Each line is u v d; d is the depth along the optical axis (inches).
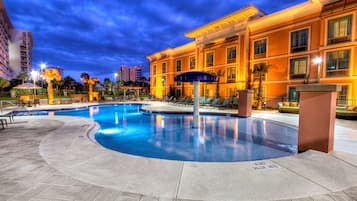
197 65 932.6
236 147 220.2
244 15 697.0
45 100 789.9
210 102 722.8
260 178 117.7
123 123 383.9
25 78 1425.9
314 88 167.3
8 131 259.1
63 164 139.6
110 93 1360.7
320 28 533.3
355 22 469.1
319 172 125.7
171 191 102.7
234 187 106.8
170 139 258.1
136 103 877.8
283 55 621.6
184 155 195.3
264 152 202.2
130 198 95.7
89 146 185.2
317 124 167.6
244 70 716.0
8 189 103.7
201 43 904.9
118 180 114.9
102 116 489.4
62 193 99.8
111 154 162.2
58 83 1467.8
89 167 134.3
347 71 488.1
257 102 622.8
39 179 115.6
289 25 602.9
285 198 96.0
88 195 98.0
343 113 387.9
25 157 154.0
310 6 541.6
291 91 608.7
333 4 503.5
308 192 101.3
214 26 813.2
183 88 1039.0
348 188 105.4
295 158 150.9
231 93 772.6
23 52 2842.0
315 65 550.3
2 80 1017.5
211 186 108.0
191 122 390.9
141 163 142.6
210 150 210.4
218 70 828.6
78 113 555.2
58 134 237.6
